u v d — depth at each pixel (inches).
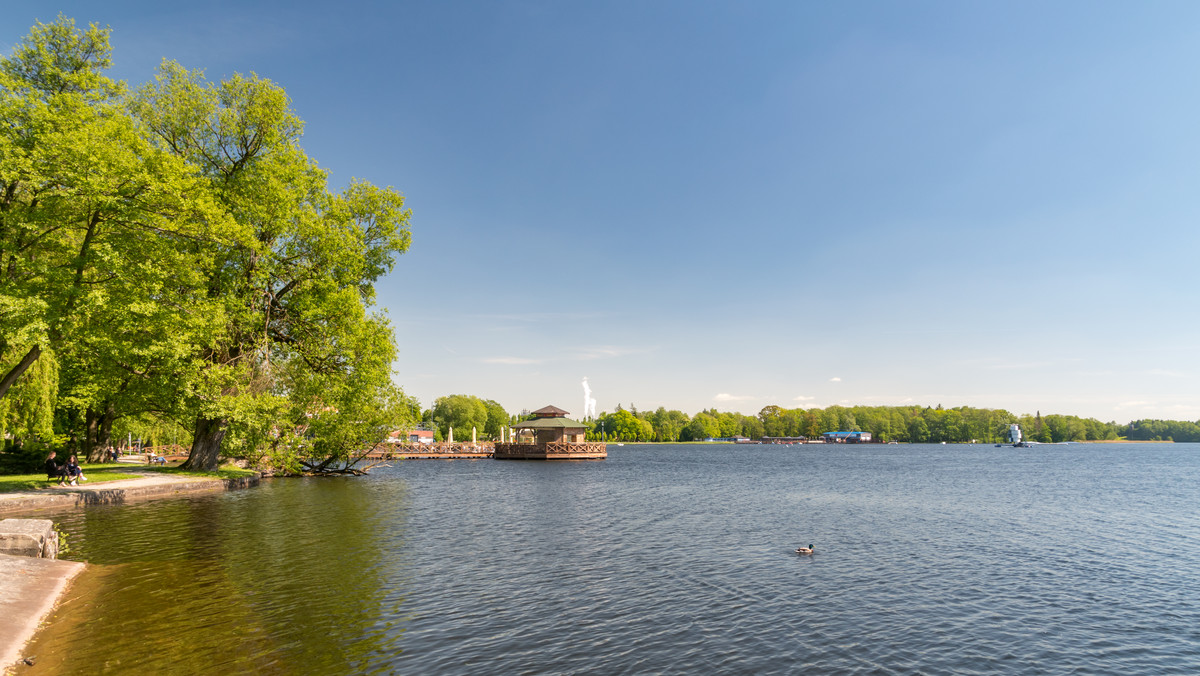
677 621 482.3
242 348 1398.9
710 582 610.9
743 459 4330.7
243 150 1384.1
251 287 1363.2
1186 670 406.9
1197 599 574.9
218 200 1242.6
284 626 442.6
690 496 1525.6
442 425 6609.3
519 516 1088.2
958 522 1070.4
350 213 1562.5
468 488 1690.5
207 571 597.3
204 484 1328.7
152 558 645.3
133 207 910.4
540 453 3622.0
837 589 593.6
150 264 949.8
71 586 526.0
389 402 1999.3
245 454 1752.0
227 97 1359.5
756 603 539.5
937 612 523.8
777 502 1387.8
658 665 391.5
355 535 824.9
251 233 1163.3
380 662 380.2
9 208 914.1
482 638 430.9
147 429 2034.9
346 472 2073.1
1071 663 416.2
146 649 386.3
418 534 854.5
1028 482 2111.2
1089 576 663.1
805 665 399.5
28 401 1137.4
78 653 375.6
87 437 1626.5
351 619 462.9
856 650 430.0
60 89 987.9
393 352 1605.6
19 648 378.6
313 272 1446.9
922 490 1749.5
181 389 1179.9
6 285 838.5
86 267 933.8
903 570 679.7
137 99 1272.1
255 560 651.5
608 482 2011.6
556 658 398.0
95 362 1147.3
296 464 1916.8
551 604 520.1
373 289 1632.6
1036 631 479.8
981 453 5964.6
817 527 992.2
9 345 874.1
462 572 627.5
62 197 871.1
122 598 494.9
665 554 749.9
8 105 864.9
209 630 426.0
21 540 575.5
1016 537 912.9
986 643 450.9
